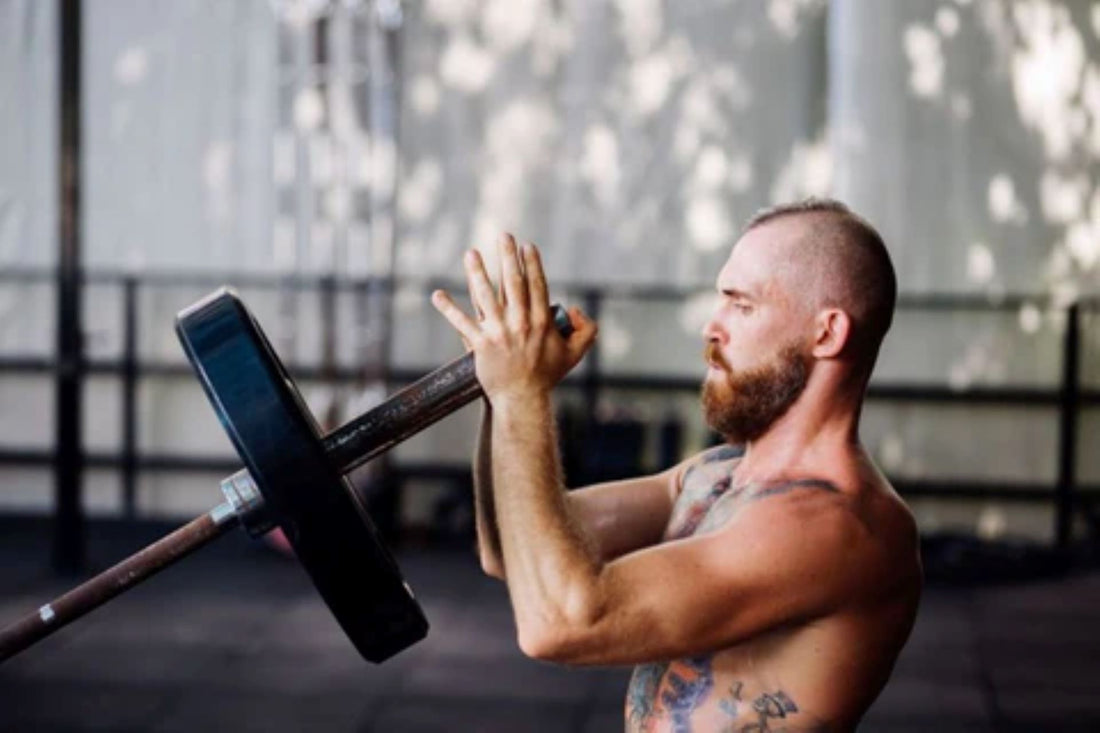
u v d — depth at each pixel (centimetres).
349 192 716
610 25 711
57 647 531
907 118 699
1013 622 592
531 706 474
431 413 163
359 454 162
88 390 732
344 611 161
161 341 730
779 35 705
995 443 709
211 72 720
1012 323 704
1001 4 695
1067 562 688
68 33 604
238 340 158
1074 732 455
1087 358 707
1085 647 554
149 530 730
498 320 160
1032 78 695
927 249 704
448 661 523
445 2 714
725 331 171
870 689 168
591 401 710
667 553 158
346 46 713
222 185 723
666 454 699
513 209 720
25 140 727
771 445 171
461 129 718
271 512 162
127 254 728
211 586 631
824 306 166
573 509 160
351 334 721
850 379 169
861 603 163
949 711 473
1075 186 697
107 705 465
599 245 719
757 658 167
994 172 700
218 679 496
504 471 158
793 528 161
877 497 167
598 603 153
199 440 736
